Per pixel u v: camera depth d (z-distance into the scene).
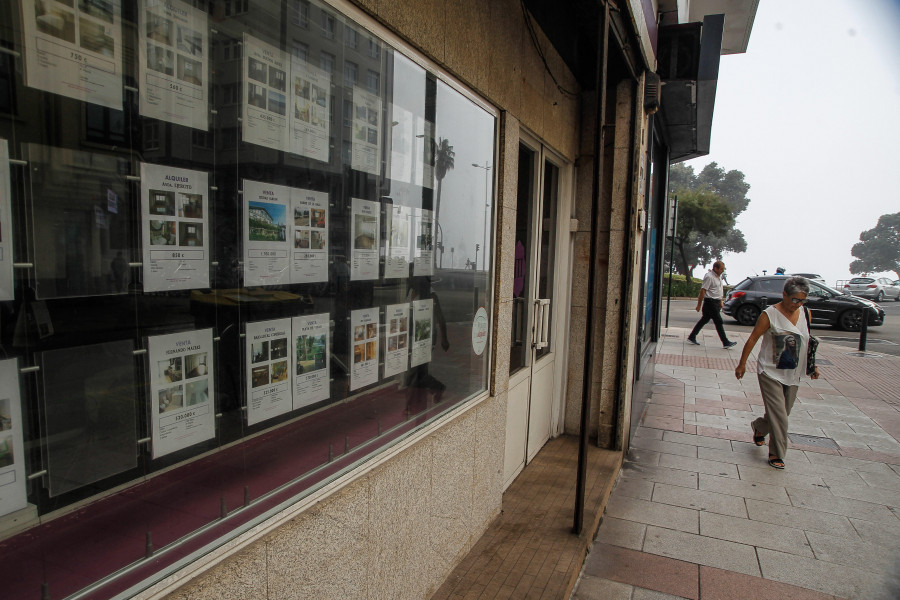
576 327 5.23
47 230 1.05
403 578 2.30
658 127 6.97
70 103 1.07
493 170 3.15
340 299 1.95
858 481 4.73
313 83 1.74
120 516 1.21
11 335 1.01
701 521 3.96
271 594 1.54
